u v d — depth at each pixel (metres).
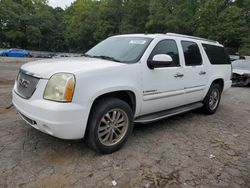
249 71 12.20
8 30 54.97
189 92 5.16
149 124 5.17
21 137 4.10
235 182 3.19
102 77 3.43
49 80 3.21
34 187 2.86
